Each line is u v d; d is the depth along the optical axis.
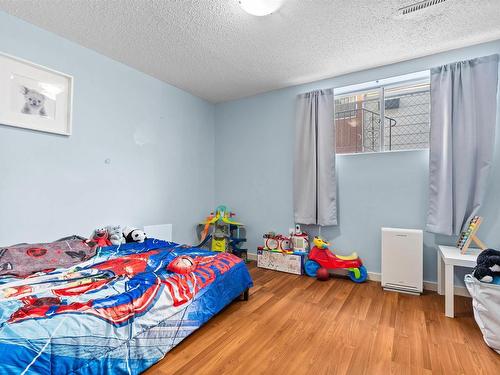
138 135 2.84
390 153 2.72
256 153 3.60
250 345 1.59
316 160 3.03
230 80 3.11
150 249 2.34
